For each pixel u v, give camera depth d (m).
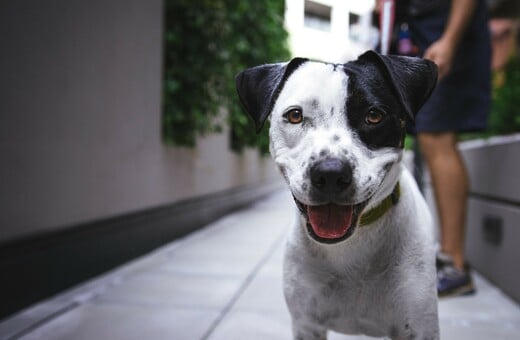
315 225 0.48
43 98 0.90
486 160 1.13
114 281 1.10
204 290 1.03
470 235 1.25
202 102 1.68
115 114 1.19
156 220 1.46
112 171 1.18
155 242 1.45
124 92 1.23
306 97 0.48
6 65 0.80
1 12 0.79
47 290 0.96
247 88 0.57
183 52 1.61
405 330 0.52
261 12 2.12
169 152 1.55
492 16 3.02
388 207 0.51
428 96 0.52
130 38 1.26
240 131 2.34
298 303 0.55
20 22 0.84
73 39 1.00
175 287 1.05
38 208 0.90
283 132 0.50
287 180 0.50
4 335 0.78
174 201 1.60
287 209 2.54
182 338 0.78
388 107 0.49
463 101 0.97
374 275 0.52
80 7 1.02
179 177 1.64
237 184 2.49
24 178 0.86
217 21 1.62
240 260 1.31
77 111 1.02
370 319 0.53
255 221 2.07
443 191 1.01
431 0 0.94
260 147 2.90
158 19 1.45
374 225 0.51
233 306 0.93
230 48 1.81
